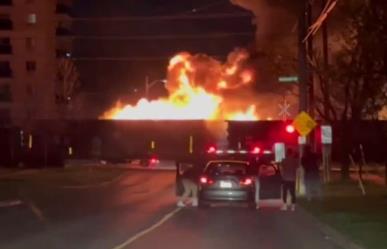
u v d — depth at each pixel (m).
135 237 17.61
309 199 29.31
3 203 29.25
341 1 31.16
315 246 16.22
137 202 30.73
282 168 27.75
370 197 29.53
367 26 22.00
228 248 15.62
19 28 96.31
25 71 95.81
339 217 21.42
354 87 40.62
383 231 17.58
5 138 66.19
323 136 33.59
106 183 46.03
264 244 16.52
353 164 55.72
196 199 29.64
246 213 25.61
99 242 16.47
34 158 64.38
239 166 27.05
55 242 16.45
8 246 15.68
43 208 27.36
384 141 48.66
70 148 75.62
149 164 64.12
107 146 75.94
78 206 28.41
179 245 16.02
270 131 52.06
